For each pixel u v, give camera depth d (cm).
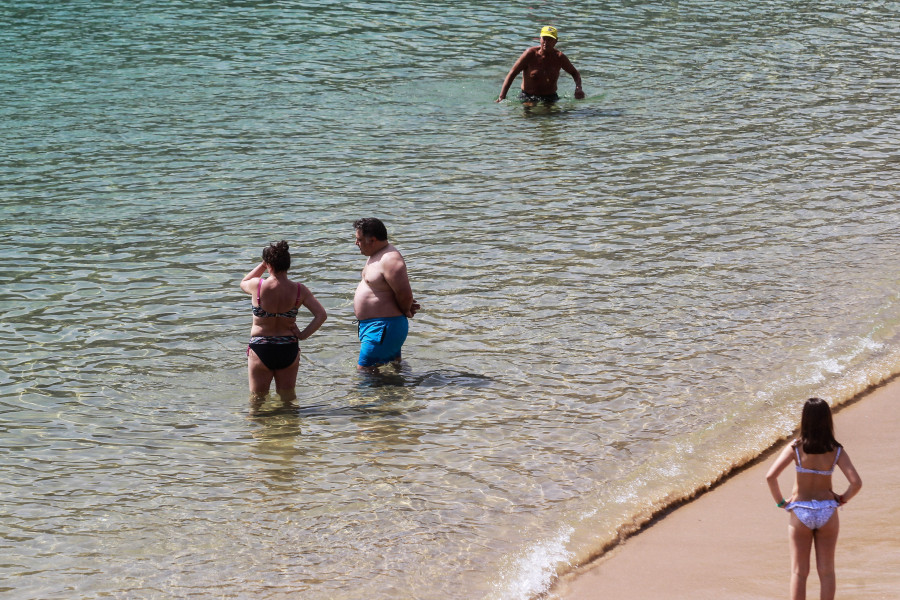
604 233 2386
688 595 1134
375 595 1138
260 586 1155
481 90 3753
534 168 2889
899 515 1285
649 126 3303
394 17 4859
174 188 2678
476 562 1203
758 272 2148
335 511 1317
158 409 1606
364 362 1752
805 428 1062
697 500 1368
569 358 1780
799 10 5147
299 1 5162
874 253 2245
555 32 3538
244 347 1825
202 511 1317
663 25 4775
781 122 3325
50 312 1945
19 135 3094
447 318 1942
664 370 1731
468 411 1598
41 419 1562
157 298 2019
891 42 4488
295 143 3089
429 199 2623
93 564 1198
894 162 2908
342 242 2333
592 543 1245
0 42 4303
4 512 1308
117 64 3984
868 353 1795
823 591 1062
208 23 4703
